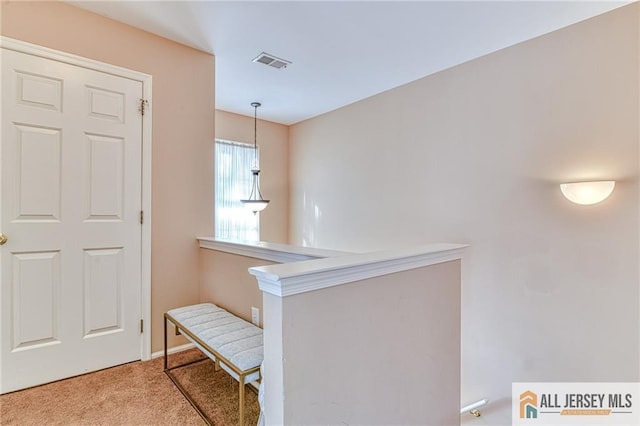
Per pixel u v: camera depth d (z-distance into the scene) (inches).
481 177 104.9
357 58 106.7
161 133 93.7
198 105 101.4
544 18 83.4
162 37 93.6
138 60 89.2
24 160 72.4
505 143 99.2
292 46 99.2
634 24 76.4
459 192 111.0
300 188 180.4
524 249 95.2
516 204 96.8
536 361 92.9
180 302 97.7
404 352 55.8
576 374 86.0
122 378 78.2
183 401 68.4
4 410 64.4
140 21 85.7
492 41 95.3
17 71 71.6
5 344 70.1
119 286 85.6
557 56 88.6
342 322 45.4
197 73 101.3
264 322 41.5
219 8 80.2
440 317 64.0
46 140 75.2
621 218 78.6
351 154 151.6
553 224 89.6
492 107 102.3
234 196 165.9
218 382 76.6
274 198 181.9
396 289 54.1
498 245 100.9
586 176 83.8
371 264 48.5
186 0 77.0
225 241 90.2
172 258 96.1
